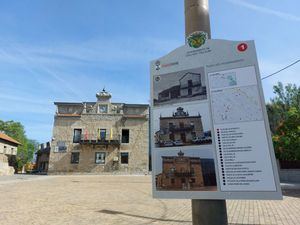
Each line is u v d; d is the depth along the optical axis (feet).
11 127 181.78
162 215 22.34
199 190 9.28
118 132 125.70
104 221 19.70
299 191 43.14
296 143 56.24
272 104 83.56
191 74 10.38
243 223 19.17
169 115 10.35
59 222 19.27
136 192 42.22
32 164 198.90
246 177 8.77
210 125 9.61
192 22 11.42
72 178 87.04
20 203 28.63
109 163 121.29
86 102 129.49
